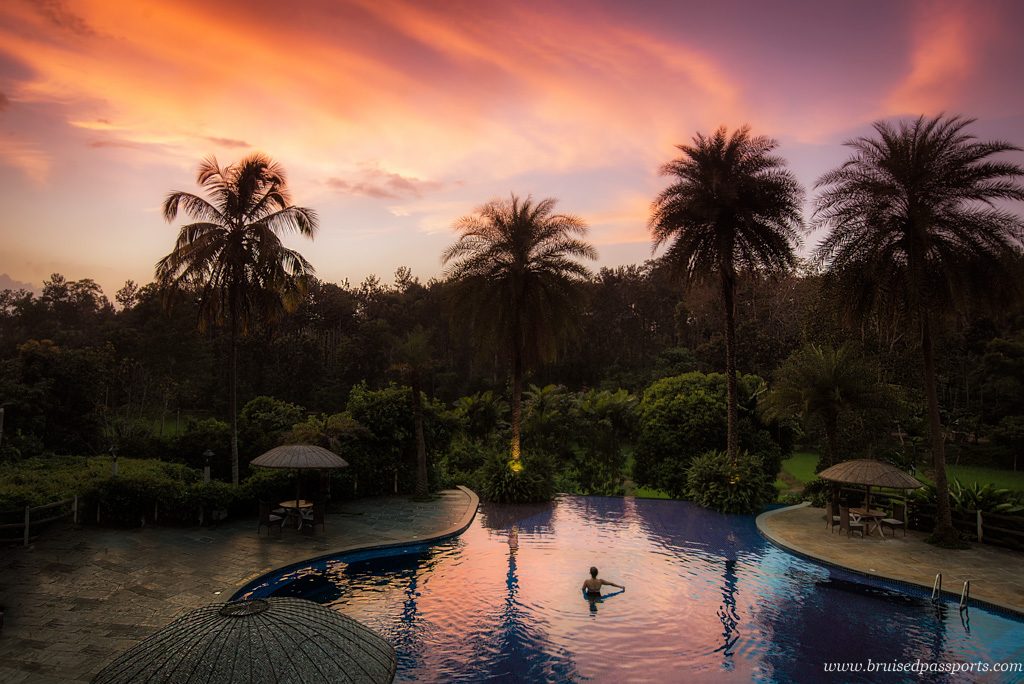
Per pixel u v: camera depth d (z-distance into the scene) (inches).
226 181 781.9
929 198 633.6
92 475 715.4
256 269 775.7
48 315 3193.9
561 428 1154.7
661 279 2817.4
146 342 2412.6
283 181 807.1
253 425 942.4
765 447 1008.9
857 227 663.8
